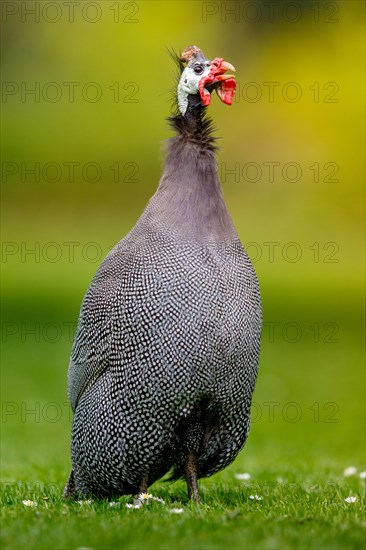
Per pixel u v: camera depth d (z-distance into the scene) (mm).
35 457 13984
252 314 8984
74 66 33594
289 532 7676
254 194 39312
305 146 30969
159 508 8742
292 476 12008
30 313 27375
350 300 31016
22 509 8766
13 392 19781
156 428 8883
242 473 12281
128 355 8820
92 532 7641
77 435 9336
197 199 8969
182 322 8672
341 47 27375
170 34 29891
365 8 27047
